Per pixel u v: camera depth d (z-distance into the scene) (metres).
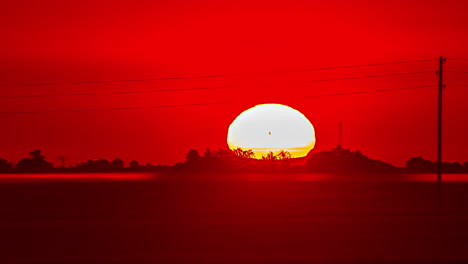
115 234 130.00
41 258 108.81
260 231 133.25
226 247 116.94
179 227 138.50
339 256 109.50
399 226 139.50
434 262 105.12
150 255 110.44
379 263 104.88
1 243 121.06
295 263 104.81
